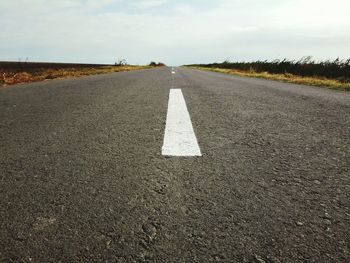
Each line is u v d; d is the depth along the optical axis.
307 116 2.59
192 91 4.46
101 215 0.90
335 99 3.90
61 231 0.82
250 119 2.40
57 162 1.37
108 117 2.45
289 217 0.90
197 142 1.70
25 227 0.84
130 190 1.07
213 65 44.09
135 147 1.61
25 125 2.19
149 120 2.30
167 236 0.80
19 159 1.42
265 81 8.01
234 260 0.70
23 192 1.06
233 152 1.53
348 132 2.01
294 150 1.58
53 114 2.62
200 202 0.98
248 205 0.97
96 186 1.11
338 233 0.82
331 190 1.10
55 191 1.06
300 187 1.12
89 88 4.99
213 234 0.80
